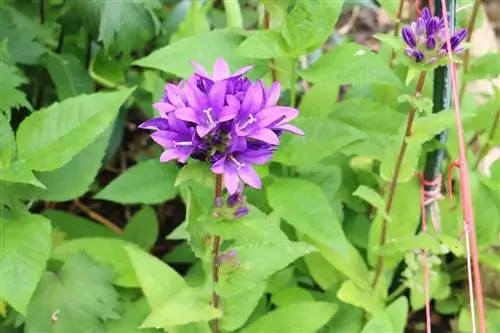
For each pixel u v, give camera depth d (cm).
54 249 40
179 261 44
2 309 37
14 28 45
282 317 36
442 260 43
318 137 39
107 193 42
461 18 43
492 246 43
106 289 37
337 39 58
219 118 25
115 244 40
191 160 28
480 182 41
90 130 37
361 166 45
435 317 44
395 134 40
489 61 41
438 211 42
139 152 54
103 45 48
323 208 38
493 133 42
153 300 35
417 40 32
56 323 36
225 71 29
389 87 44
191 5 47
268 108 26
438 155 39
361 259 40
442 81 37
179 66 40
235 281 32
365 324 39
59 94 47
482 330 32
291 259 32
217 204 29
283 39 38
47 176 40
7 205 39
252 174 26
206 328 35
